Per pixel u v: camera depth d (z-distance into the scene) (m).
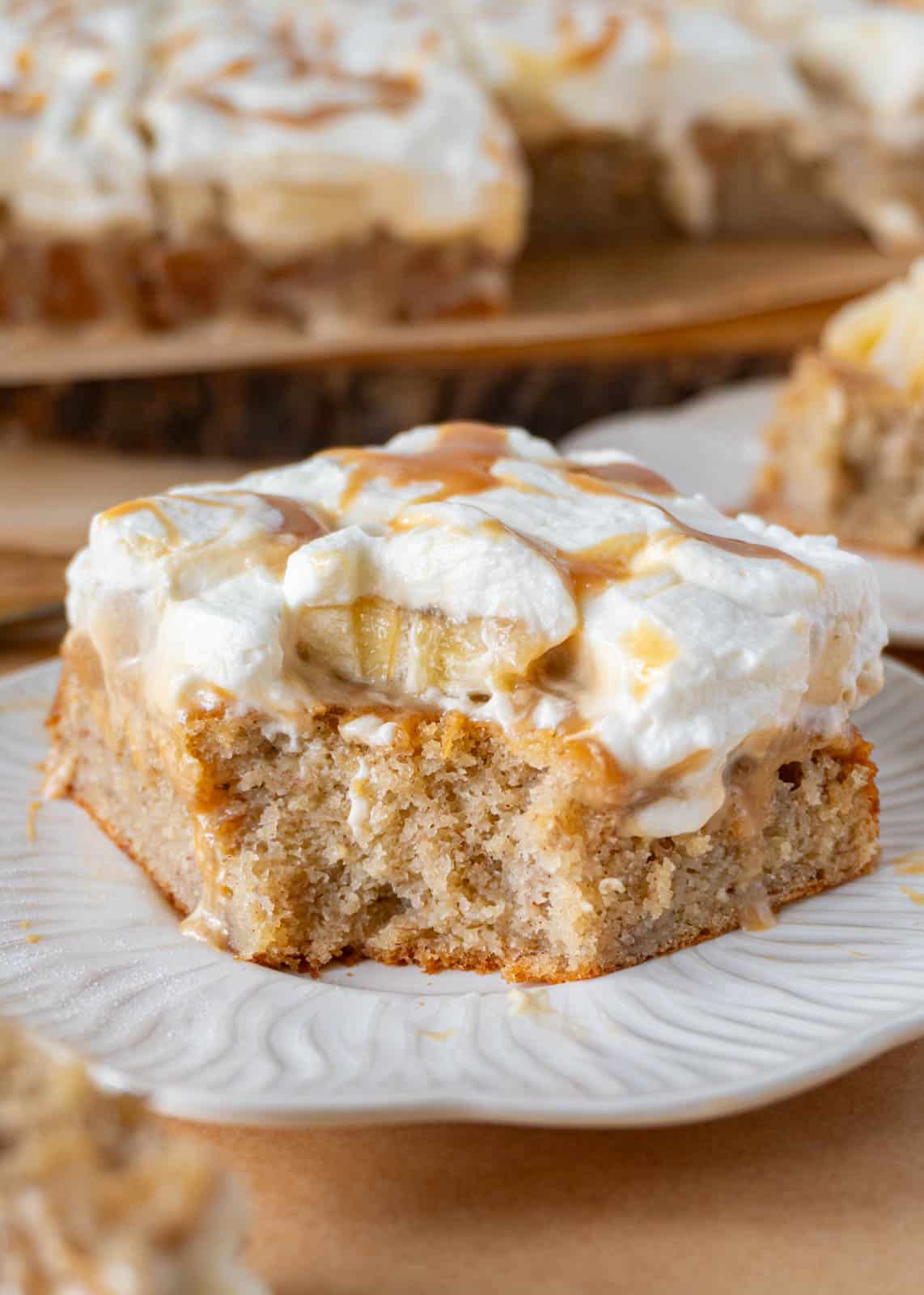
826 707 0.33
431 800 0.32
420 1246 0.28
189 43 0.59
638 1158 0.29
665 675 0.31
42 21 0.61
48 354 0.55
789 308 0.59
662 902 0.32
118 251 0.55
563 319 0.57
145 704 0.33
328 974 0.32
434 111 0.56
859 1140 0.30
